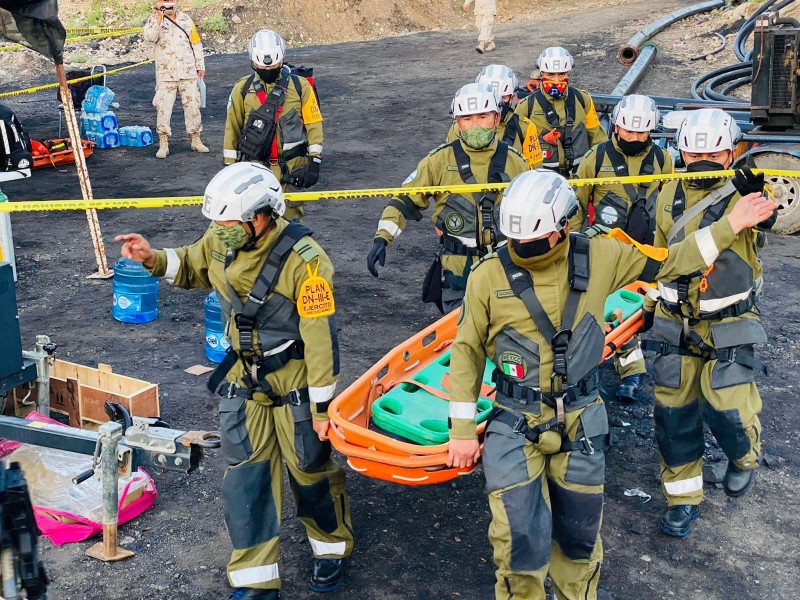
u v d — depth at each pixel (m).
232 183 3.75
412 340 5.01
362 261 9.27
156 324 7.67
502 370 3.79
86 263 9.13
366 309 8.03
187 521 4.93
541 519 3.66
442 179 5.70
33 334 7.38
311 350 3.89
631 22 22.17
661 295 4.71
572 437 3.74
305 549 4.72
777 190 10.02
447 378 4.91
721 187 4.72
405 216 5.64
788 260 9.38
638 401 6.43
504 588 3.67
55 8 7.32
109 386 5.71
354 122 15.15
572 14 25.20
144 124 15.62
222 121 15.84
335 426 4.10
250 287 3.93
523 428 3.72
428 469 3.88
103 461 4.04
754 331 4.64
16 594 3.04
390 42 22.41
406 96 16.67
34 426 4.07
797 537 4.91
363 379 4.53
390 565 4.58
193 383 6.56
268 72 7.57
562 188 3.62
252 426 4.03
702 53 17.72
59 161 12.91
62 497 4.78
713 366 4.66
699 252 3.74
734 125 4.78
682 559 4.70
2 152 6.32
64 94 8.25
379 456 3.92
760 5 18.98
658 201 4.91
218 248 4.04
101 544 4.65
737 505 5.20
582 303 3.68
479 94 5.58
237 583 4.02
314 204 11.13
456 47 20.95
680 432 4.78
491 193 5.61
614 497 5.25
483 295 3.74
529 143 7.25
